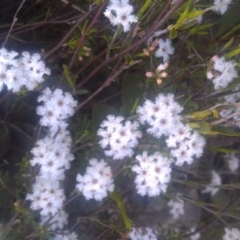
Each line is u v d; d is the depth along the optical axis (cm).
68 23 19
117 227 21
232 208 23
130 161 18
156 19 17
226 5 18
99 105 20
